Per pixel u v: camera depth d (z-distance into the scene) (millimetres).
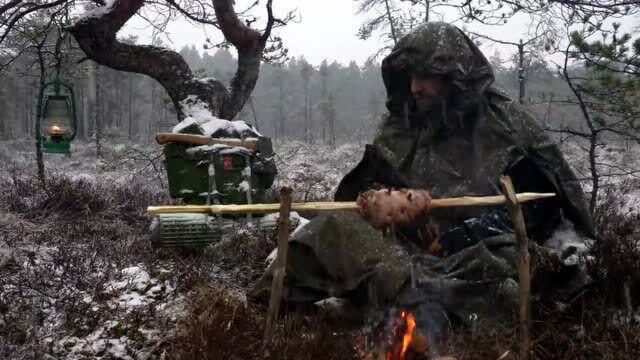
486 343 2959
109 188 10180
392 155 4113
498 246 3449
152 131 53594
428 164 3979
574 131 6977
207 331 3123
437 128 4016
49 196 7809
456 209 3842
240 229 5762
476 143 3883
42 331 3625
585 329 3246
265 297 3623
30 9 10352
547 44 6996
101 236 6371
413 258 3549
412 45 3898
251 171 6152
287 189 2621
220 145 6016
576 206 3838
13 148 34031
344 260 3398
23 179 11148
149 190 10508
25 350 3361
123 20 8734
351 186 4395
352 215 3588
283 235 2645
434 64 3812
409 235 3805
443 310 3287
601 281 3605
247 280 4805
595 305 3455
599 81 6652
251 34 9641
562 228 3945
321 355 2822
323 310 3357
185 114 8750
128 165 14844
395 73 4137
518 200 2598
